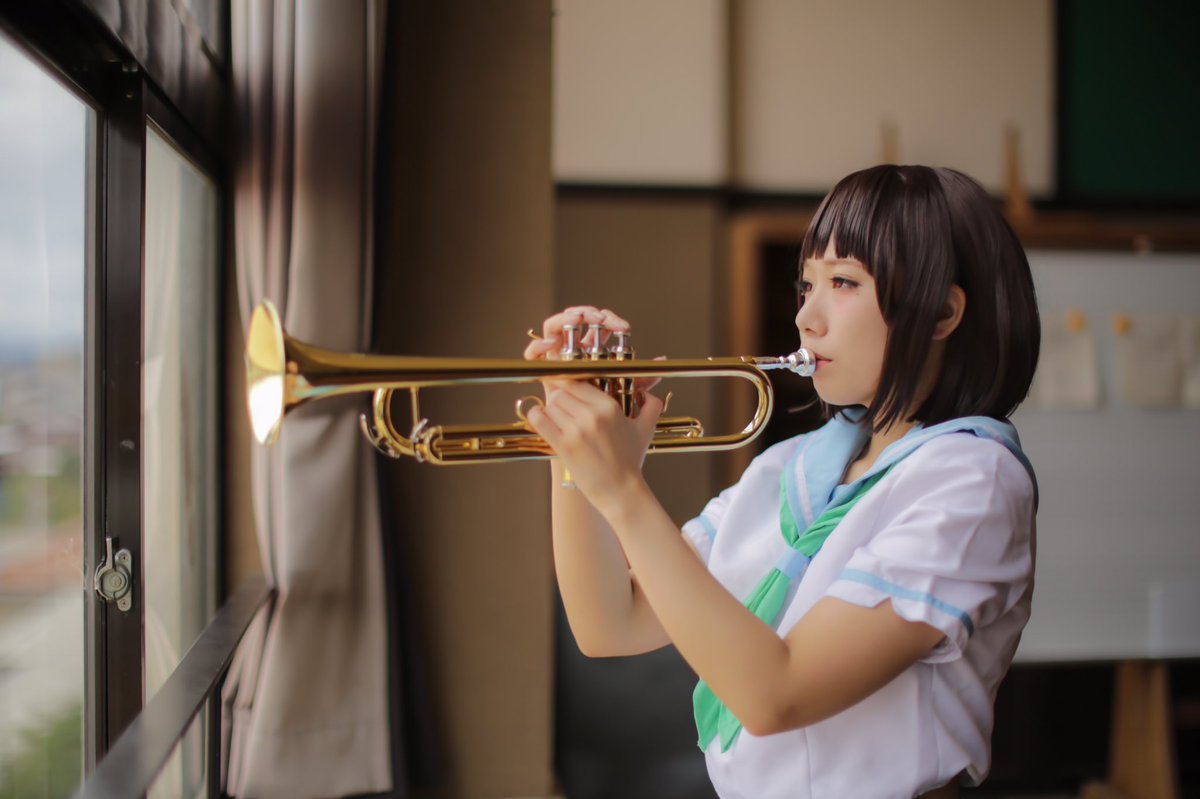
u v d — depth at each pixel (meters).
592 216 2.94
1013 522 0.82
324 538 1.98
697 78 2.97
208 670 1.37
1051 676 2.88
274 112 1.92
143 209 1.44
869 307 0.87
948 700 0.82
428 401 2.28
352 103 1.94
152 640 1.58
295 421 1.98
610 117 2.95
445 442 0.91
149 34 1.46
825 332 0.90
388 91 2.10
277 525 1.98
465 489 2.32
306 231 1.92
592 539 0.96
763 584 0.93
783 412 3.00
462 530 2.32
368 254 1.98
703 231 2.97
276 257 1.92
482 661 2.32
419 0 2.31
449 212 2.32
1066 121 3.07
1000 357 0.87
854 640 0.76
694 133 2.97
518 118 2.34
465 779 2.31
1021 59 3.06
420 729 2.25
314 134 1.92
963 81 3.05
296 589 1.98
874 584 0.77
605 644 0.98
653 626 1.00
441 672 2.31
